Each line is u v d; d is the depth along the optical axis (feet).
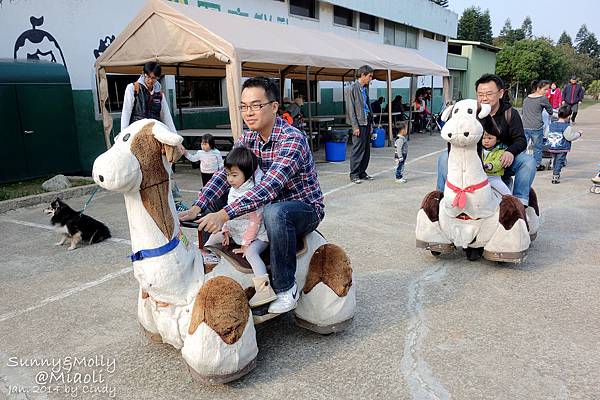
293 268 9.74
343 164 35.96
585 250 16.39
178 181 29.84
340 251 10.68
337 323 10.55
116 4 33.09
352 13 61.16
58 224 17.16
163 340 9.79
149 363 10.14
